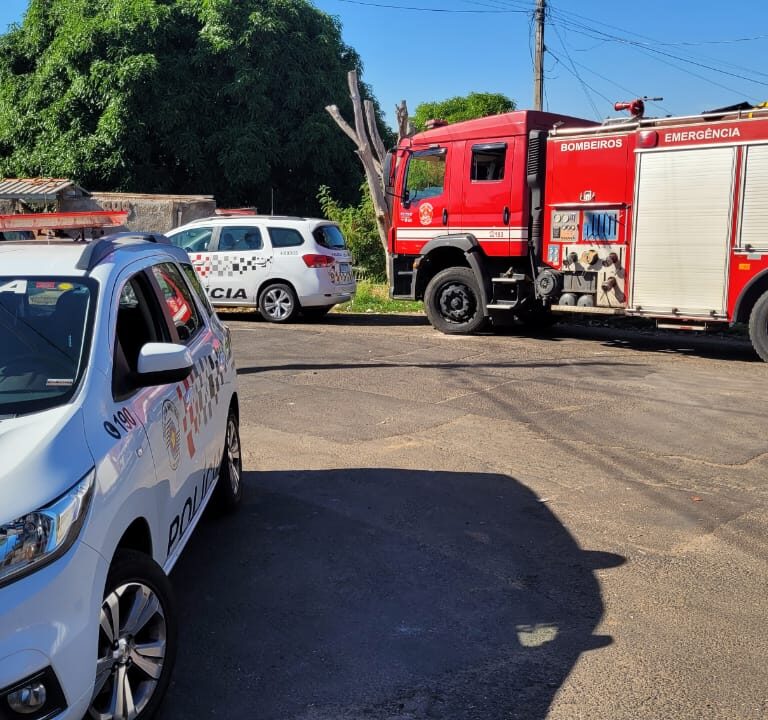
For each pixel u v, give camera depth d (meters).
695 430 7.68
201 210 24.12
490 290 13.30
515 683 3.56
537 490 6.10
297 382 9.84
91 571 2.78
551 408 8.52
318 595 4.41
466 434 7.59
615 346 12.57
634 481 6.30
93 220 5.08
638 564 4.82
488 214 13.02
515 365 10.88
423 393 9.23
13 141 31.53
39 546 2.63
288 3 31.27
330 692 3.50
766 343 10.91
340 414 8.34
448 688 3.53
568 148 12.16
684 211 11.27
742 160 10.77
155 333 4.23
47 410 3.14
